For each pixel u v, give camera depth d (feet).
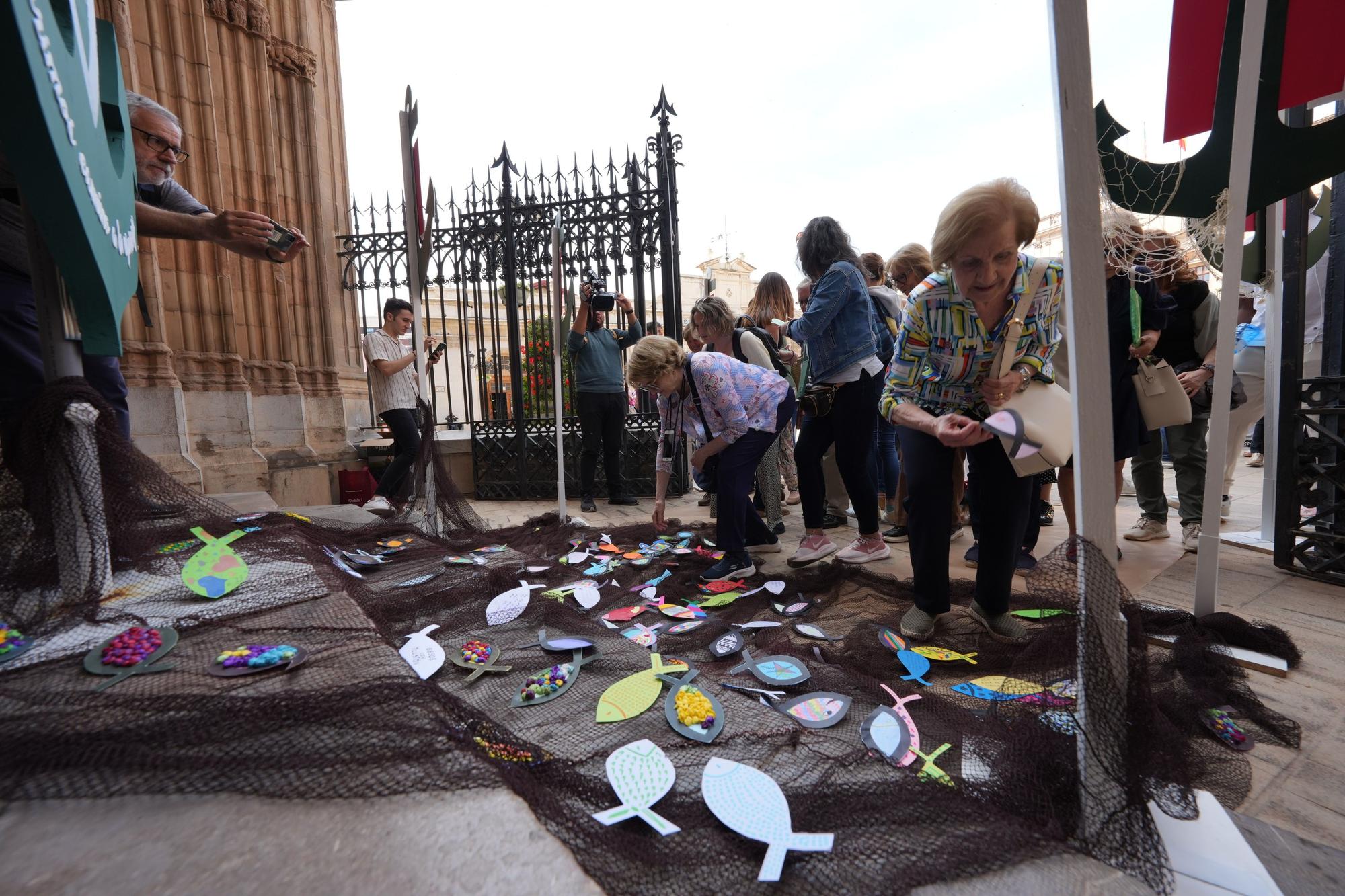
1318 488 10.01
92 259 4.74
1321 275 12.08
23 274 5.78
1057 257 6.20
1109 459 3.74
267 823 3.03
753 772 3.87
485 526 13.92
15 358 5.73
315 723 3.71
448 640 6.76
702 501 18.93
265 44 20.35
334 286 22.70
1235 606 8.58
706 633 7.32
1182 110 8.96
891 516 14.39
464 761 3.56
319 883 2.70
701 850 3.34
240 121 19.86
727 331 13.08
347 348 23.45
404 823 3.10
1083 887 3.17
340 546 9.77
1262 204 8.09
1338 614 8.18
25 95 3.93
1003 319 6.11
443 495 12.34
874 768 4.35
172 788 3.19
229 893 2.61
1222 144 7.99
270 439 19.93
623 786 3.78
